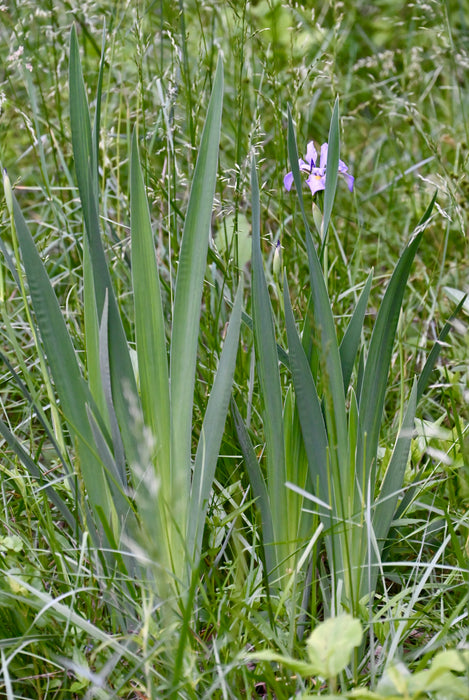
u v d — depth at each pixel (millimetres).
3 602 2107
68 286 2871
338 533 2162
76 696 2137
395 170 3367
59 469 2455
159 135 2943
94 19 3133
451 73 3764
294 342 2145
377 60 3922
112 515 2186
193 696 2033
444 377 2693
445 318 2875
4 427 2191
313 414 2164
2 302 2254
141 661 2043
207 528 2291
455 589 2260
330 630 1940
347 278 2904
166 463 2154
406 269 2154
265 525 2219
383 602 2271
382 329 2176
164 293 2699
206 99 3037
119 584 2160
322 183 2322
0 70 3537
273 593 2229
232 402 2195
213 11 3252
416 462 2428
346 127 3945
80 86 2129
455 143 3506
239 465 2395
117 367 2141
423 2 3631
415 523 2357
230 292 2607
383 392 2203
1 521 2262
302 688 2059
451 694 1958
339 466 2176
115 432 2172
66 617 2074
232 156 3244
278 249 2416
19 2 3137
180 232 2711
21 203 3447
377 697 1895
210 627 2193
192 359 2168
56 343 2145
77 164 2141
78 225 2955
